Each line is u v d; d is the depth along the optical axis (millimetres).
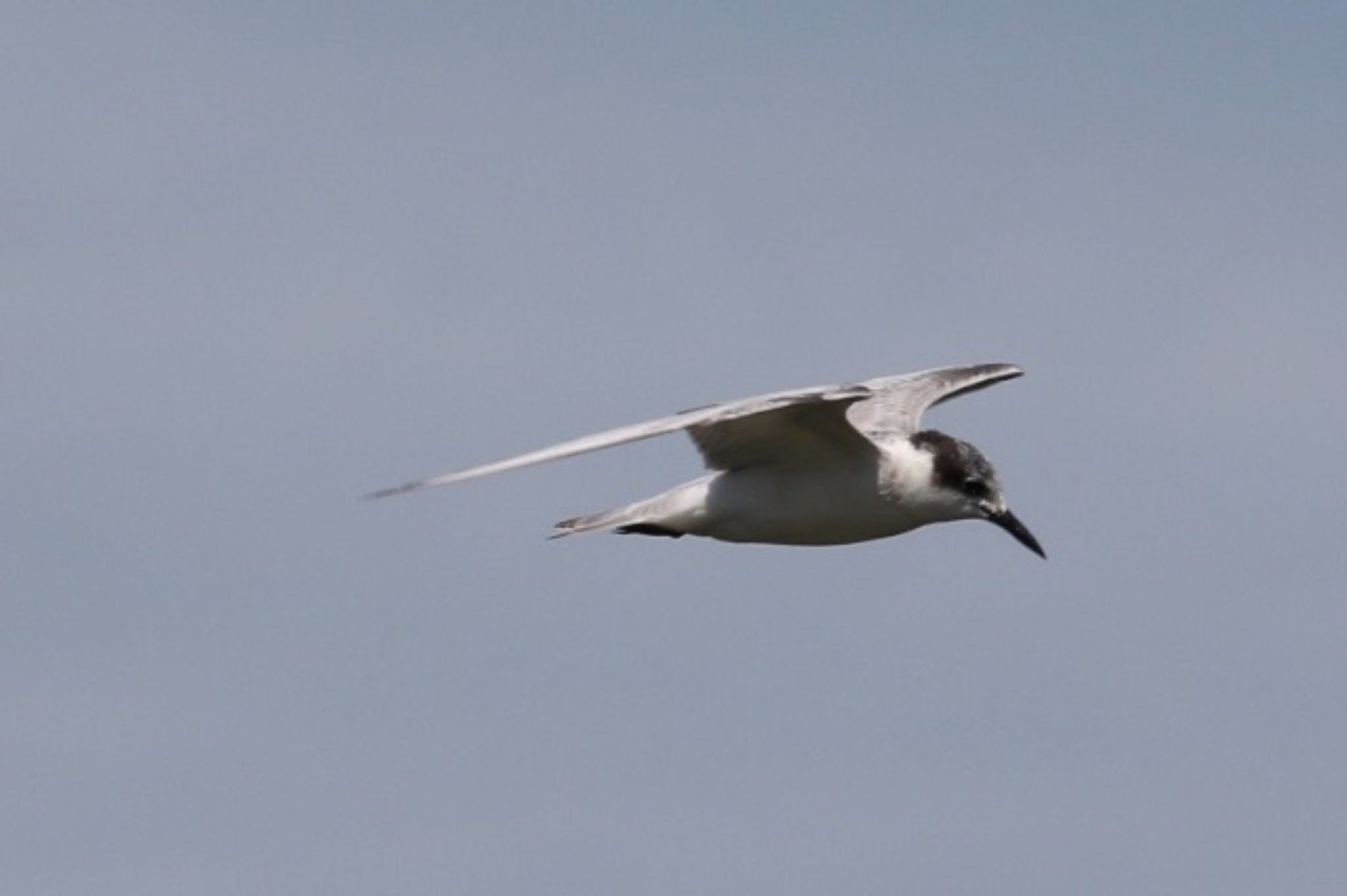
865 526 19656
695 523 19547
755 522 19453
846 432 18922
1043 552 19922
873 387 21531
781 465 19359
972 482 19844
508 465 16172
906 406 21062
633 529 19625
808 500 19391
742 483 19406
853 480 19406
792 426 18766
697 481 19641
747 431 18891
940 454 19781
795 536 19625
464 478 16078
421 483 16031
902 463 19609
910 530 19938
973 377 21594
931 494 19719
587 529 19672
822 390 17500
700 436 19156
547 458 16266
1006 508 19969
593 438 16531
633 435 16641
